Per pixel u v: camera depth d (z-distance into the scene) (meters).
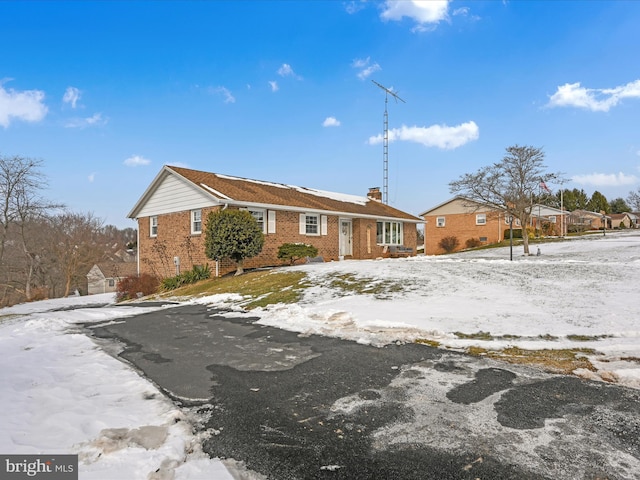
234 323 7.68
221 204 15.41
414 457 2.74
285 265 17.09
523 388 3.90
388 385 4.12
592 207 69.19
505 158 17.78
